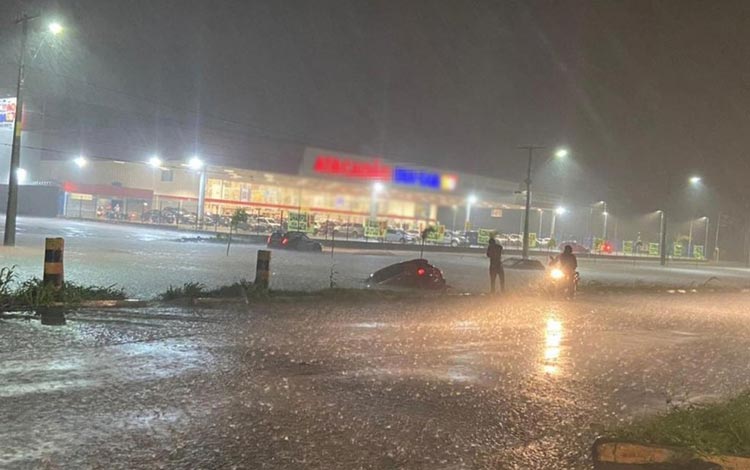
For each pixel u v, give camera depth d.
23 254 23.45
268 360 9.19
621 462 5.89
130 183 68.06
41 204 69.50
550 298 21.94
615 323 16.42
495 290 21.97
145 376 7.88
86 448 5.53
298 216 41.06
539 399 8.16
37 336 9.66
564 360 10.82
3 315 11.31
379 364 9.48
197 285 15.41
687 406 7.81
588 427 7.11
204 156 47.94
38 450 5.43
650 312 19.89
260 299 15.09
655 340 13.88
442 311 16.14
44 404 6.59
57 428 5.96
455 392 8.20
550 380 9.25
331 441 6.12
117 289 15.48
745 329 16.94
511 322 15.07
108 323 11.09
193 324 11.58
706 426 6.54
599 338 13.59
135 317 11.89
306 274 24.23
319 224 42.25
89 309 12.39
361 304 16.23
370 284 21.27
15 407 6.46
